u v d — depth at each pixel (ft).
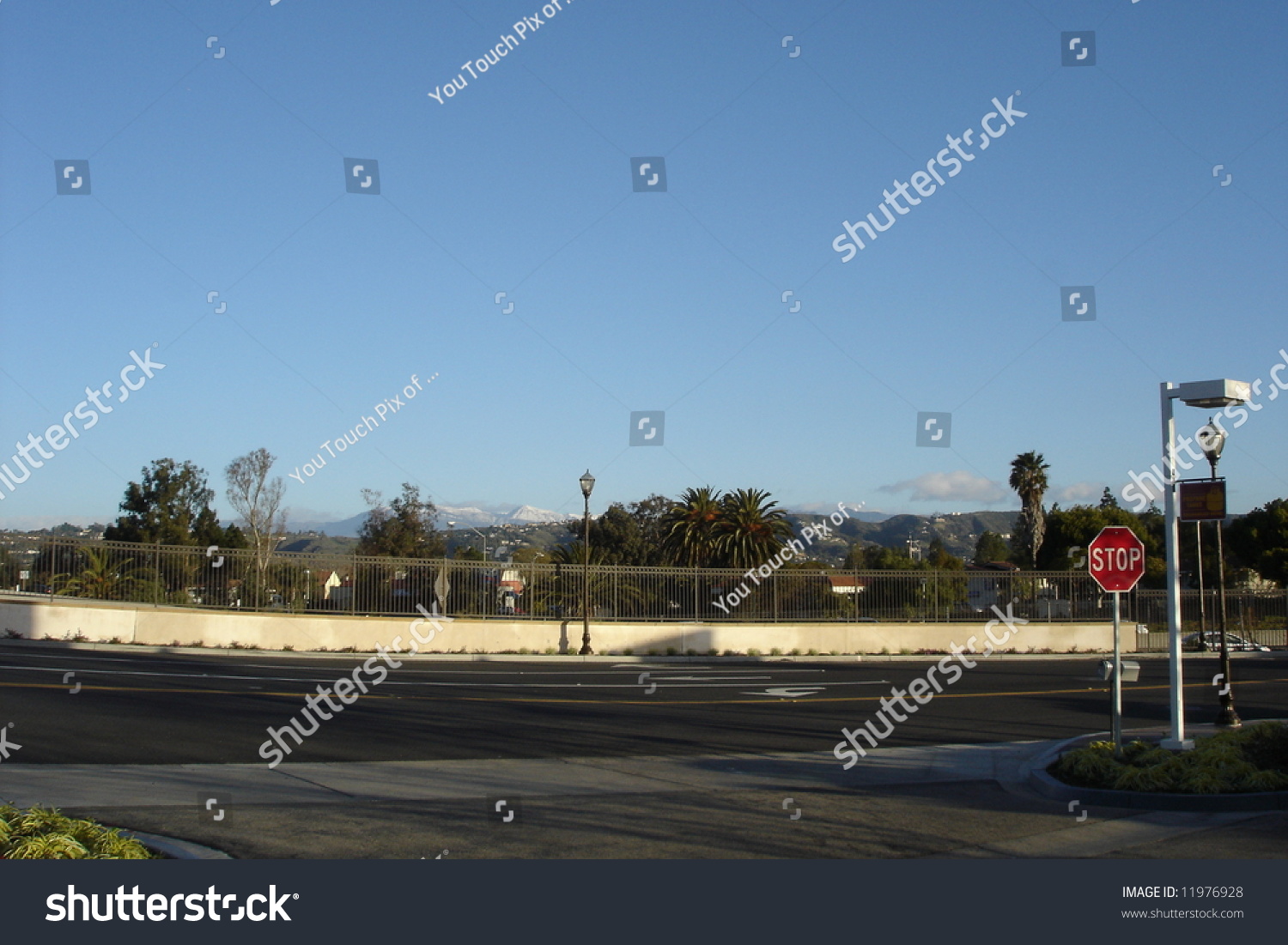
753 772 40.40
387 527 181.47
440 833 28.86
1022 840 29.99
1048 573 122.21
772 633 108.37
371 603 94.17
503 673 80.12
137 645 83.25
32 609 81.30
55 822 23.31
